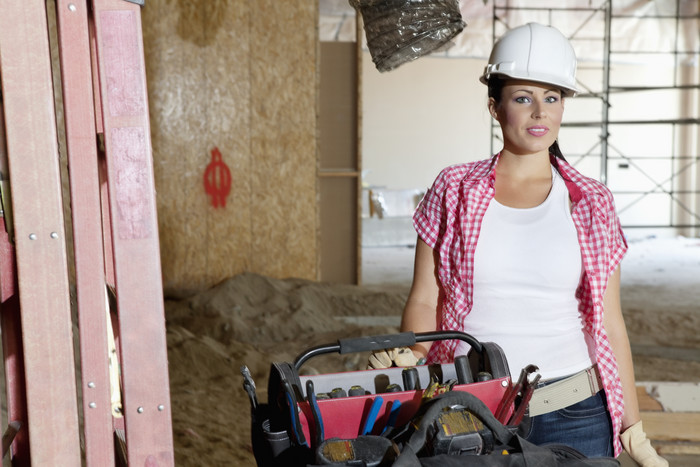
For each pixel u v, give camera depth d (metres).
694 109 14.65
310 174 7.33
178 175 7.05
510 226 1.71
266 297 6.52
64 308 1.19
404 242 13.35
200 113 7.04
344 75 7.57
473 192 1.72
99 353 1.21
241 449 3.53
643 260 11.29
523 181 1.77
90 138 1.19
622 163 14.87
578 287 1.75
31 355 1.18
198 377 4.66
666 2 14.13
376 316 6.60
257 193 7.24
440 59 14.36
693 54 14.52
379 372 1.50
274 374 1.37
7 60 1.14
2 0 1.13
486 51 14.27
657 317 6.99
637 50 14.52
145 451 1.22
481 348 1.52
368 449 1.18
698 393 4.04
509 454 1.19
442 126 14.51
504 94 1.74
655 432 3.55
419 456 1.23
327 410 1.31
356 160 7.67
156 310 1.21
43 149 1.16
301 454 1.26
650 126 14.78
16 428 1.43
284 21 7.11
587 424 1.70
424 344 1.82
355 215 7.71
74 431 1.21
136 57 1.18
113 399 1.38
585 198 1.72
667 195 14.83
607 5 14.05
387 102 14.38
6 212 1.35
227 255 7.21
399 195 13.47
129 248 1.19
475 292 1.72
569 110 14.95
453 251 1.75
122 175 1.18
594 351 1.76
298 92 7.22
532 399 1.66
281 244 7.33
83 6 1.17
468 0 13.35
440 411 1.21
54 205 1.17
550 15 14.11
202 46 6.98
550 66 1.69
